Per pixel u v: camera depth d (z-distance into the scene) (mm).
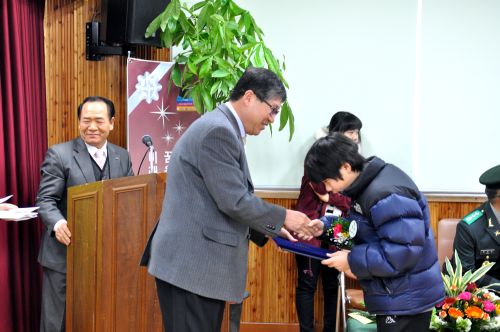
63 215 3174
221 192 2113
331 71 4152
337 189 2229
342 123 3793
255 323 4207
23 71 3377
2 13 3168
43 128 3637
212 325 2189
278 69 3633
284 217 2213
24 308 3406
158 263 2178
